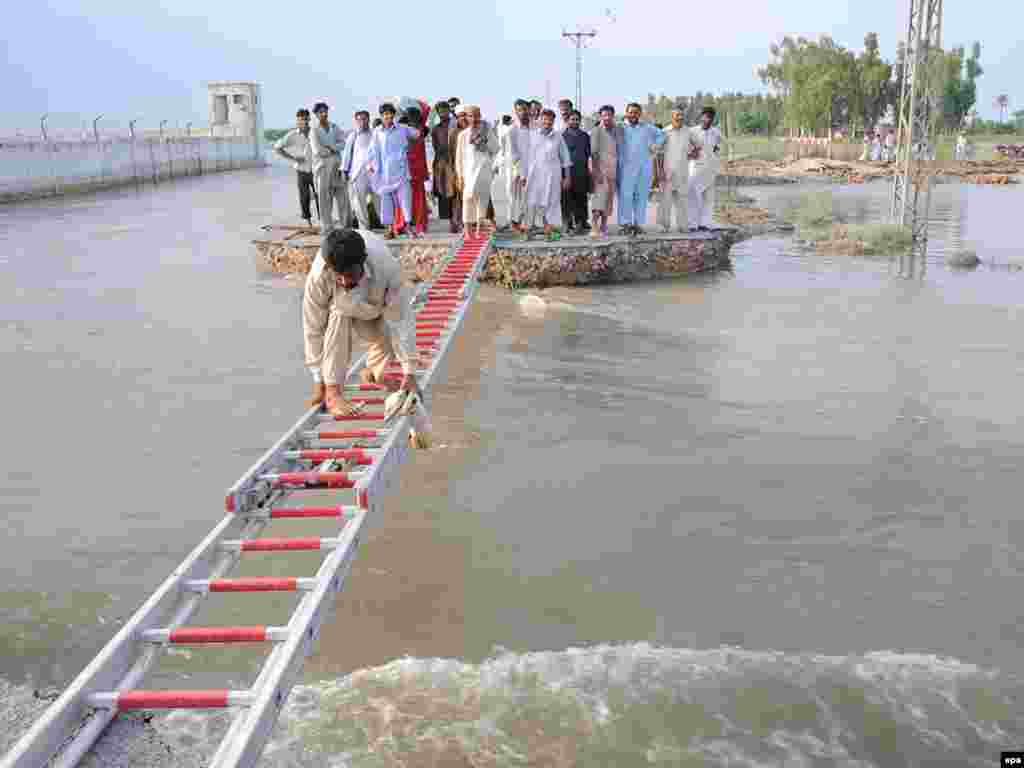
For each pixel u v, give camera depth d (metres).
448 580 4.75
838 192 32.59
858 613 4.48
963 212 24.69
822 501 5.74
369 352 5.64
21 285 13.14
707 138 14.66
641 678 3.90
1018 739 3.56
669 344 9.79
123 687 3.04
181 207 25.75
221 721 3.62
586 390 8.07
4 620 4.36
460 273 10.11
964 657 4.11
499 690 3.81
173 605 3.46
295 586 3.54
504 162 14.17
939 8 17.36
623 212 14.07
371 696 3.76
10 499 5.72
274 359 9.07
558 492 5.84
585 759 3.41
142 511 5.55
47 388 8.08
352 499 5.74
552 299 12.23
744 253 17.09
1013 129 91.75
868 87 65.06
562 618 4.40
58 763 2.68
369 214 14.33
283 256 14.12
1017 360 9.06
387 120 12.90
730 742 3.52
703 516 5.52
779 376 8.54
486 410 7.49
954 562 4.98
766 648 4.16
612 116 13.65
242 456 6.44
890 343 9.81
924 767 3.41
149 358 9.10
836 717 3.67
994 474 6.18
